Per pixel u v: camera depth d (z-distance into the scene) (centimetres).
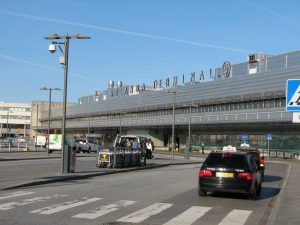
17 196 1470
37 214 1129
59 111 15612
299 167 4056
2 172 2366
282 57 7356
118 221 1069
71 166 2436
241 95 7531
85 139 6394
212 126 8344
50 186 1833
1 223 998
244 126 7781
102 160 3006
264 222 1139
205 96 8538
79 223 1028
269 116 6925
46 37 2386
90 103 13425
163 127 9694
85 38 2409
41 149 6869
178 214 1209
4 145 8362
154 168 3453
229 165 1577
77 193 1600
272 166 4525
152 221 1088
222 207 1383
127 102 11288
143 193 1672
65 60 2431
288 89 1485
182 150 9444
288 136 6944
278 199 1609
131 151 3294
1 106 18600
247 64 8062
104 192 1662
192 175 2698
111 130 12612
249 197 1588
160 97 9894
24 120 18838
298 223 1132
